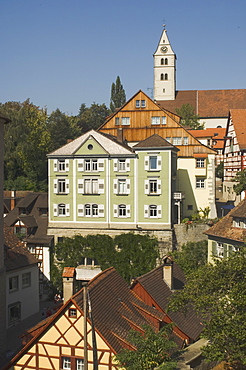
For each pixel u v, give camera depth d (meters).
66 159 54.44
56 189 54.66
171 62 119.56
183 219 57.62
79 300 24.97
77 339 24.45
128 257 51.97
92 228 53.72
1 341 34.94
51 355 24.88
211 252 42.62
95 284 28.05
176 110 110.94
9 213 59.47
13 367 25.45
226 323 21.83
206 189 61.72
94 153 53.72
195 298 23.98
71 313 24.69
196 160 61.94
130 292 31.14
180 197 53.84
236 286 22.84
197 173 61.69
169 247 52.03
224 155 77.25
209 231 42.78
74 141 54.47
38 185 87.19
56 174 54.69
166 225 52.31
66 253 53.19
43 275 53.75
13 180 87.38
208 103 114.75
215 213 61.16
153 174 52.62
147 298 31.12
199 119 111.88
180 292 25.41
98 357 23.84
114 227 53.31
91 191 54.09
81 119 144.50
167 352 25.12
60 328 24.75
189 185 61.88
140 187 52.94
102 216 53.66
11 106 111.25
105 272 30.98
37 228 56.16
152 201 52.66
